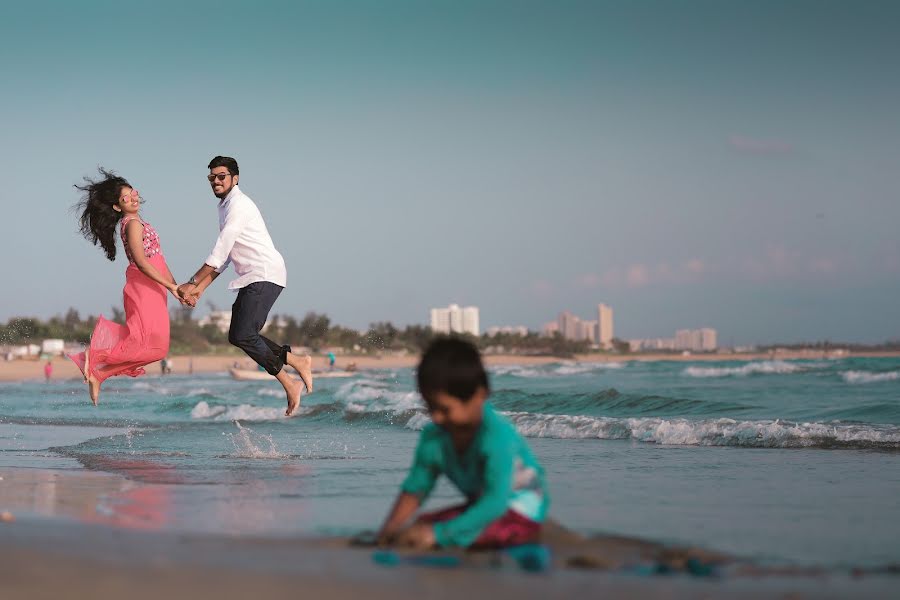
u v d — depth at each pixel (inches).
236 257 356.5
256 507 225.1
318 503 233.6
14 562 135.5
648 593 125.3
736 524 201.6
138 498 243.3
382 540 164.1
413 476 171.0
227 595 116.6
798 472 319.6
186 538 166.2
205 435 542.6
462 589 124.9
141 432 577.6
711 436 450.6
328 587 123.3
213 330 6072.8
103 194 351.3
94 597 114.0
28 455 410.3
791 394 1064.2
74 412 880.9
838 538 184.2
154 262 355.6
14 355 4411.9
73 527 179.2
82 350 358.6
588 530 191.2
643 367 3147.1
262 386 1779.0
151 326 358.3
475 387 156.1
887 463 346.3
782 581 138.0
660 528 195.9
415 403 795.4
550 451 409.7
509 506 163.5
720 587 131.3
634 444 446.0
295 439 510.9
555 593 123.9
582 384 1622.8
